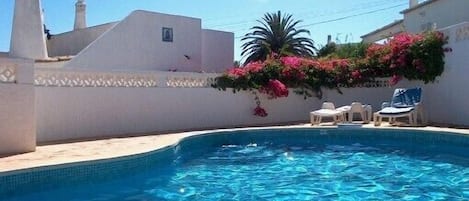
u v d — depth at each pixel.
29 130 8.23
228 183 7.37
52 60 16.91
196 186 7.16
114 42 17.86
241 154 10.30
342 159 9.63
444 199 6.18
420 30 22.00
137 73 12.25
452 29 13.16
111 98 11.70
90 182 7.00
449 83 13.41
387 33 27.47
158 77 12.77
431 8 20.86
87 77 11.23
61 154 7.74
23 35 16.23
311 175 7.97
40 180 6.45
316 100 16.36
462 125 12.62
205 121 13.94
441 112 13.89
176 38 19.92
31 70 8.32
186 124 13.47
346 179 7.62
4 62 8.03
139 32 18.61
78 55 16.91
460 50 12.80
